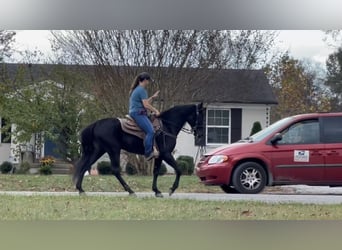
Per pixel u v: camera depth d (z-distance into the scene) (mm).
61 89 18406
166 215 7918
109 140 10383
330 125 11461
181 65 17516
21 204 8672
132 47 17250
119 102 17391
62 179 13930
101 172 19297
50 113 18391
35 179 13906
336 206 8891
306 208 8648
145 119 10297
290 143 11398
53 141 19078
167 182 13578
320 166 11320
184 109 10555
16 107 18766
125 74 17328
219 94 20859
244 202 9133
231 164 11242
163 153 10336
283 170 11297
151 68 17312
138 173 17438
